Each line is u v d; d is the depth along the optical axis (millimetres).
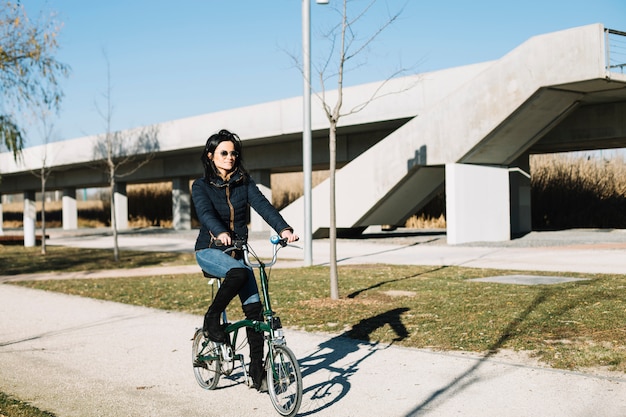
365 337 7262
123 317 9320
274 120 29312
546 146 24922
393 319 8164
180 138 34625
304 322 8266
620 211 29703
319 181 42531
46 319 9352
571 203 31125
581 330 6965
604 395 4898
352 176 23578
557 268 13523
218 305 4887
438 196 33594
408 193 23469
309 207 15609
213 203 5098
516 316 7848
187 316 9242
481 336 6949
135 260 19750
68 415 4906
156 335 7965
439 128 21109
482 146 20578
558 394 4980
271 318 4758
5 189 55688
